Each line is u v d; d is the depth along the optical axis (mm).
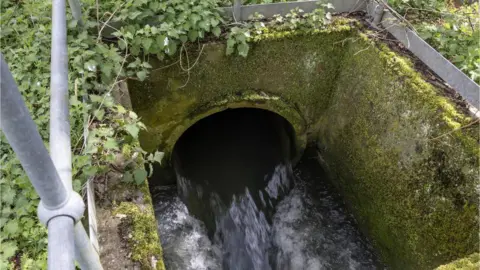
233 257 5055
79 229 1456
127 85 3918
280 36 4348
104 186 2768
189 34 4016
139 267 2346
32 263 2266
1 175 2654
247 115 6562
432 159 3543
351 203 5145
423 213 3727
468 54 3846
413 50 4078
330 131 5312
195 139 6203
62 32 2100
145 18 4004
